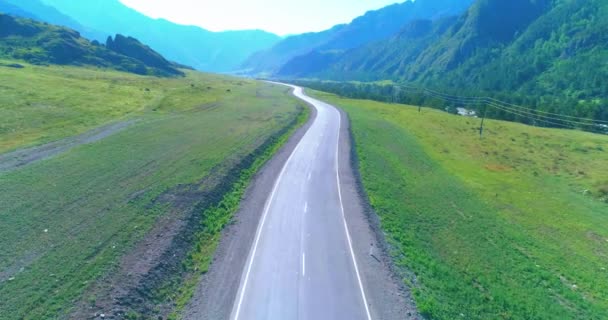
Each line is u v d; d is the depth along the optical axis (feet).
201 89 359.66
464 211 134.10
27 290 69.72
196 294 76.48
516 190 165.89
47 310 65.62
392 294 79.20
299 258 90.53
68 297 69.05
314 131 226.58
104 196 110.01
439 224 120.16
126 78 376.07
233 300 75.20
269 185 135.85
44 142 153.99
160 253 85.40
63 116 198.39
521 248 112.47
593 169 203.72
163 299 74.33
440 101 495.00
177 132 189.67
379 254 94.07
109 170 129.90
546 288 93.09
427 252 100.94
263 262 88.17
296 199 124.98
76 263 78.69
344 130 234.58
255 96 366.02
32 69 334.44
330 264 88.74
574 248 116.06
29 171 121.60
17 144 147.95
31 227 90.12
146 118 215.92
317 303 75.56
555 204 152.25
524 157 223.51
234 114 252.62
